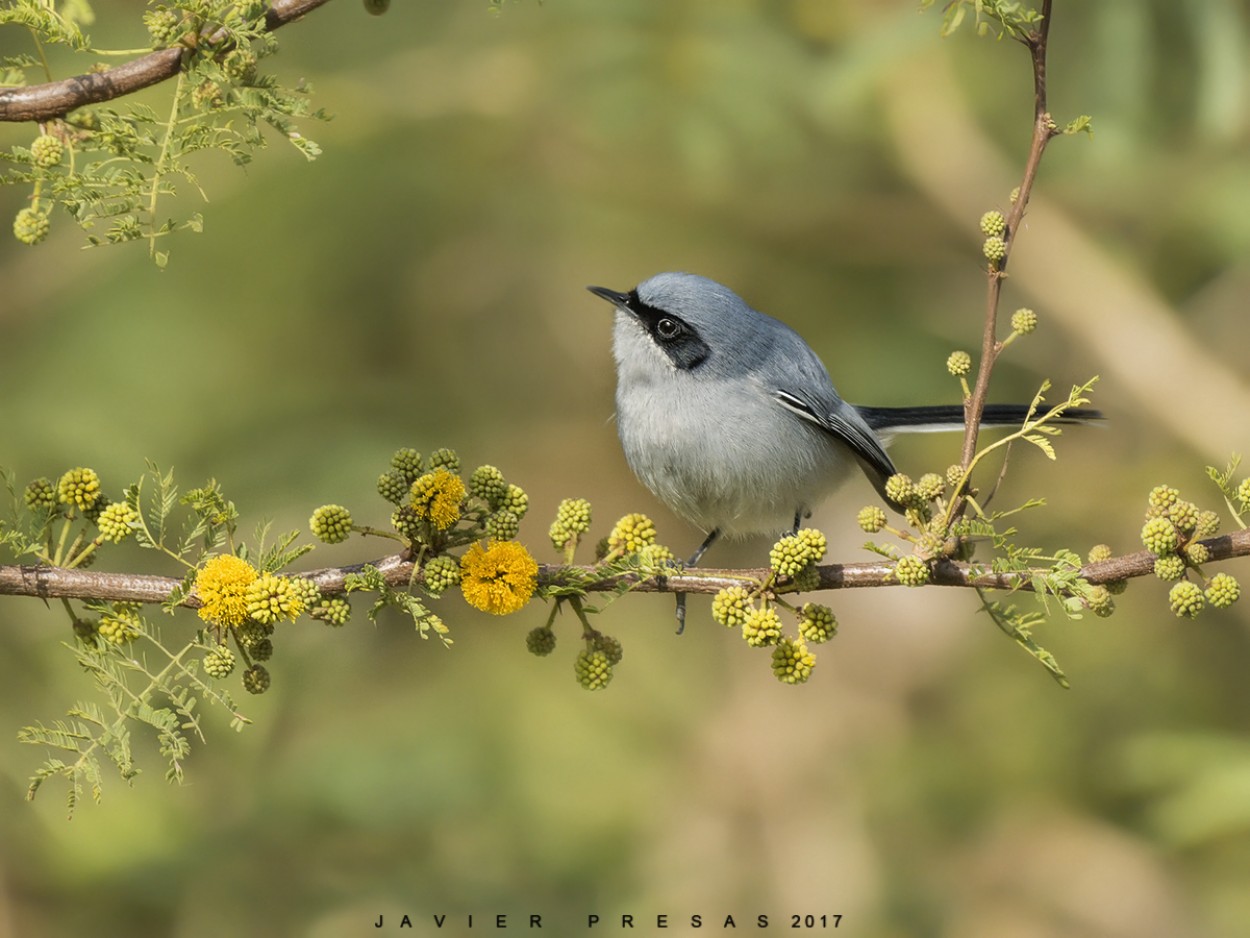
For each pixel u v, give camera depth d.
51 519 6.07
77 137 5.86
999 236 6.49
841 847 12.43
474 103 14.15
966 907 12.30
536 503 14.54
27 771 10.57
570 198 14.91
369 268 14.72
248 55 6.01
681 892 11.92
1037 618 6.47
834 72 12.91
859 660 13.85
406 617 12.98
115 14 12.62
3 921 10.56
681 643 13.71
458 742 12.28
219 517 6.05
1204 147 14.23
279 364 14.28
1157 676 13.48
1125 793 12.94
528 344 15.09
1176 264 15.59
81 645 5.96
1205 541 6.02
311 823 11.53
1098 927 12.09
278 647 12.12
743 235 15.23
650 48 13.27
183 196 13.81
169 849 10.99
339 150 14.23
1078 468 14.43
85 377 13.42
